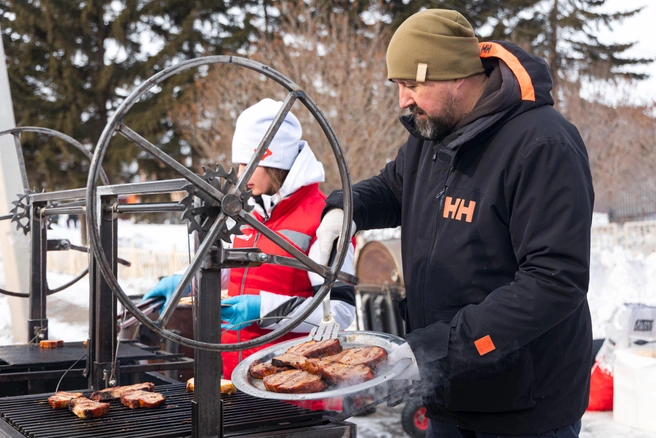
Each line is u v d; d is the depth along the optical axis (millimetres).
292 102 1427
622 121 20438
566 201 1652
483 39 20703
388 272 4648
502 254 1806
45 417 1684
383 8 18266
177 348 3459
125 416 1682
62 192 2398
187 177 1335
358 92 13477
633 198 23031
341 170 1486
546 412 1812
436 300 1928
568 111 19797
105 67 21000
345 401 1896
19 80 21250
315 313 2150
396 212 2344
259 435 1524
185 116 18047
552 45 24984
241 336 2389
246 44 21016
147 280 11352
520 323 1632
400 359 1678
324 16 15055
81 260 12000
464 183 1867
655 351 4352
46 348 2582
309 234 2305
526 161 1704
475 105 1900
